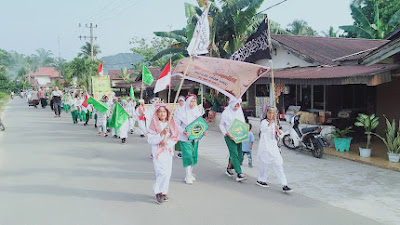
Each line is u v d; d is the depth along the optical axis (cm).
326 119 1081
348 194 599
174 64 2211
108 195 599
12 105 3481
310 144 905
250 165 810
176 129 576
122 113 1147
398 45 721
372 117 856
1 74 4994
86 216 502
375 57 779
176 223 479
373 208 532
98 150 1020
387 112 1107
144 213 516
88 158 904
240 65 651
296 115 979
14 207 536
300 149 974
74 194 602
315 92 1201
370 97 1198
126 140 1217
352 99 1201
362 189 625
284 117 1173
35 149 1025
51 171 760
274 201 569
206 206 547
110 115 1312
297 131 956
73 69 3691
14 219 489
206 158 912
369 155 862
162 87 682
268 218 496
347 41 1534
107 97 1388
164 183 561
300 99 1267
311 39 1484
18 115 2238
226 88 685
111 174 741
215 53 1905
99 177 716
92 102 1288
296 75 1032
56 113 2116
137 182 682
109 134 1367
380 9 2445
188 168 679
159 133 554
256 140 1183
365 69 907
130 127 1407
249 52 966
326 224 474
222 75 675
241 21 1852
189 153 671
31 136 1296
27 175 725
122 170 778
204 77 686
